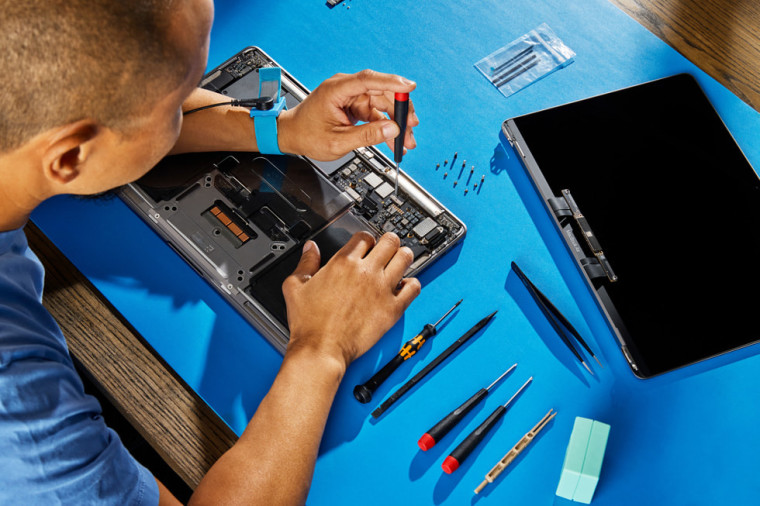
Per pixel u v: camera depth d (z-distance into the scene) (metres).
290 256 1.50
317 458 1.33
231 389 1.40
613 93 1.70
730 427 1.36
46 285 1.51
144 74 0.92
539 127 1.66
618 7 1.93
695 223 1.52
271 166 1.61
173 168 1.60
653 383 1.41
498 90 1.77
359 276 1.40
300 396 1.27
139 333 1.45
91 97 0.91
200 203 1.55
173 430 1.37
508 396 1.39
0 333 1.04
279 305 1.44
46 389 1.05
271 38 1.86
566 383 1.41
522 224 1.58
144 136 1.03
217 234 1.52
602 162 1.61
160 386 1.41
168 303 1.48
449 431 1.35
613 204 1.55
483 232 1.57
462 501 1.29
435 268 1.53
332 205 1.55
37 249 1.56
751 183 1.57
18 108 0.89
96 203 1.59
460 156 1.67
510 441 1.35
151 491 1.14
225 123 1.58
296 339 1.36
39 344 1.11
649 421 1.37
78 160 0.99
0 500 1.00
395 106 1.41
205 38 0.99
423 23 1.89
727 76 1.81
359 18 1.90
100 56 0.87
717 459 1.33
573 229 1.54
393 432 1.36
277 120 1.58
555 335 1.46
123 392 1.40
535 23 1.88
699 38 1.88
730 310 1.44
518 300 1.50
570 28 1.87
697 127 1.66
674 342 1.42
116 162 1.05
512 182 1.64
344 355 1.35
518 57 1.83
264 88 1.61
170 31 0.91
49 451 1.02
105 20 0.85
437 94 1.77
